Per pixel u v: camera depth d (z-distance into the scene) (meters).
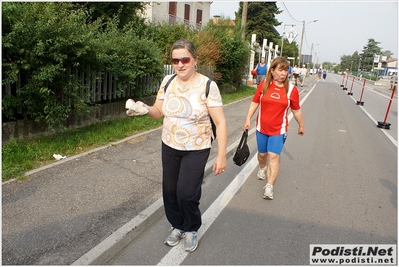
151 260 2.91
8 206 3.50
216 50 12.53
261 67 14.02
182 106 2.70
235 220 3.68
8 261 2.66
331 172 5.43
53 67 4.88
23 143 5.14
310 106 13.88
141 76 7.48
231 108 11.14
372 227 3.64
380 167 5.82
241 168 5.43
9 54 4.71
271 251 3.12
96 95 6.83
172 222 3.16
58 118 5.44
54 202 3.65
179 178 2.82
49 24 4.77
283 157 6.16
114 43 6.66
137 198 3.87
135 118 7.65
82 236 3.04
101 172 4.58
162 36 11.37
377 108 14.84
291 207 4.06
